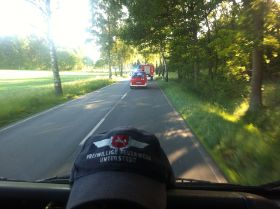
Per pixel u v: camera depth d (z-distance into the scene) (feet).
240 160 27.43
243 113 60.54
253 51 60.23
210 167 27.20
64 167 28.37
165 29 118.21
